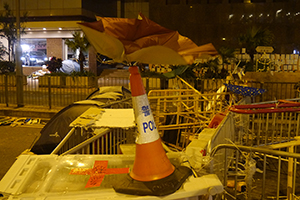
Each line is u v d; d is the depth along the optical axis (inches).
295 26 895.7
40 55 1027.9
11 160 252.4
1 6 956.0
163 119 255.4
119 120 145.2
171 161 100.2
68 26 918.4
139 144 87.9
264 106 182.5
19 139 312.7
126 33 77.3
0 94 497.7
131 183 84.1
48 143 184.1
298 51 900.0
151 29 78.5
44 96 514.0
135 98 90.5
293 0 887.7
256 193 181.6
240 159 201.5
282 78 364.2
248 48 615.8
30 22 944.3
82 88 470.9
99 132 147.8
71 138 152.4
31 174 89.8
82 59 732.0
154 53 74.6
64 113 195.6
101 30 74.9
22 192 81.4
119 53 77.9
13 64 815.7
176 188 81.1
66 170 93.4
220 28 930.7
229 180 184.9
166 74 269.7
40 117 410.9
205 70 517.7
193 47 77.6
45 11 925.8
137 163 88.0
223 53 565.3
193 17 940.0
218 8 924.6
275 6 900.6
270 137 226.8
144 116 89.9
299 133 238.2
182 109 271.9
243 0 918.4
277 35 909.2
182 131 249.0
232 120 186.9
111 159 100.6
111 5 1052.5
